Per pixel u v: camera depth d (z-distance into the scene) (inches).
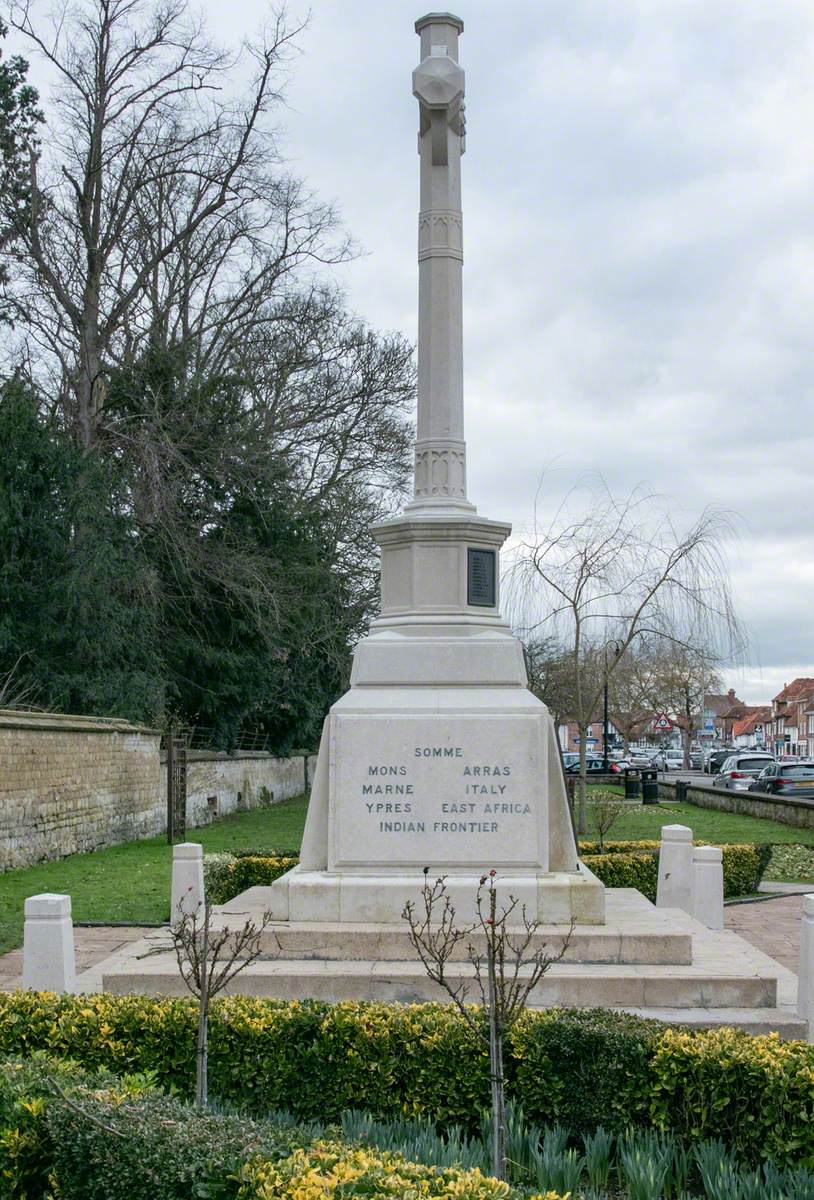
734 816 1120.2
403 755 349.1
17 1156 183.3
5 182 1046.4
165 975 308.3
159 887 614.5
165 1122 181.2
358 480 1343.5
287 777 1550.2
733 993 303.3
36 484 912.3
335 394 1298.0
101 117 1107.3
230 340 1213.7
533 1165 211.8
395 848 345.7
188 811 1042.1
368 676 360.5
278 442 1261.1
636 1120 233.3
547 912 338.0
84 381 1113.4
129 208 1173.1
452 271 384.5
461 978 301.4
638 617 891.4
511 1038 239.9
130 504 1083.3
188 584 1170.0
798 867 749.9
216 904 491.2
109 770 868.0
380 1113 239.8
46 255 1122.0
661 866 489.7
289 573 1216.8
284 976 305.7
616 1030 238.5
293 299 1264.8
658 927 335.0
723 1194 195.8
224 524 1200.8
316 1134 210.4
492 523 373.1
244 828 1030.4
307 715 1418.6
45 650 924.0
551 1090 236.5
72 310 1115.3
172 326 1251.8
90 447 1087.0
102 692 930.1
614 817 810.2
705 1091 226.4
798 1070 220.1
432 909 338.0
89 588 919.0
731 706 5078.7
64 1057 237.1
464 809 346.0
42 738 734.5
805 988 292.2
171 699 1181.7
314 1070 243.3
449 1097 238.7
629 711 2258.9
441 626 364.5
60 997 266.5
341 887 341.4
